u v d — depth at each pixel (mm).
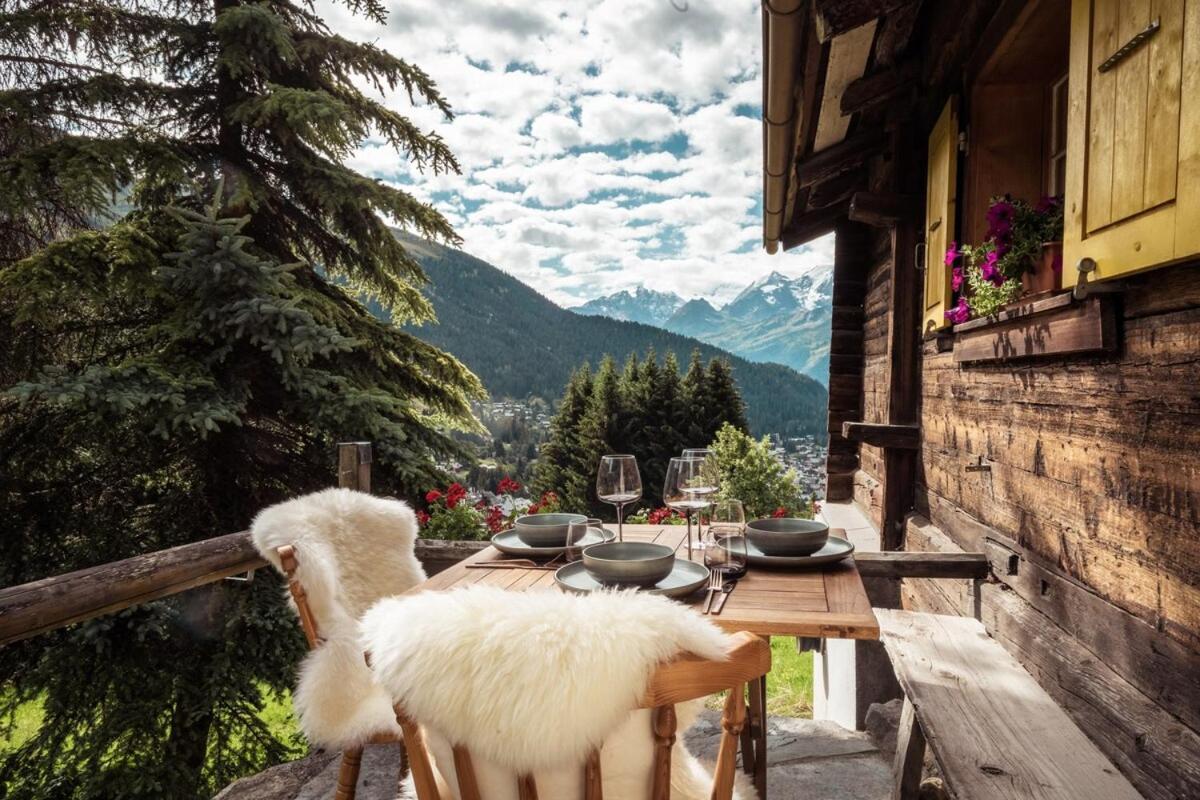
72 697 5605
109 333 6965
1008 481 2873
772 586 2123
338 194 7570
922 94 4340
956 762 1708
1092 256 1977
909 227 4469
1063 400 2363
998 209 2719
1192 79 1536
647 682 1040
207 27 7473
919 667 2305
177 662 5797
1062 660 2225
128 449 6363
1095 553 2141
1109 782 1611
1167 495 1760
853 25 2771
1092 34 1998
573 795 1128
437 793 1275
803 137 4582
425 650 1025
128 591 2340
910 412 4512
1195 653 1642
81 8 7070
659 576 1951
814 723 3596
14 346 6453
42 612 2043
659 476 32219
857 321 7250
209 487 6625
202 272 6129
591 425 33000
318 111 6867
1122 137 1824
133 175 6477
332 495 2602
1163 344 1769
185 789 5617
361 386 7527
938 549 3764
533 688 983
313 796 3008
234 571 2889
